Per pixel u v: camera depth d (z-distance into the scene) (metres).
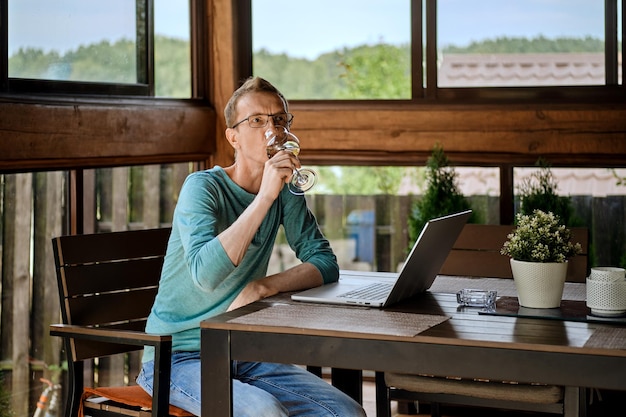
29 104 3.47
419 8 4.68
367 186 4.75
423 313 2.48
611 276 2.41
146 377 2.72
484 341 2.14
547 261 2.52
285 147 2.64
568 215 4.23
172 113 4.41
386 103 4.71
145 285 3.12
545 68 4.59
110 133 3.95
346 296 2.66
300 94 4.88
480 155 4.59
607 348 2.06
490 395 2.79
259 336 2.33
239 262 2.58
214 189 2.76
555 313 2.45
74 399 2.78
